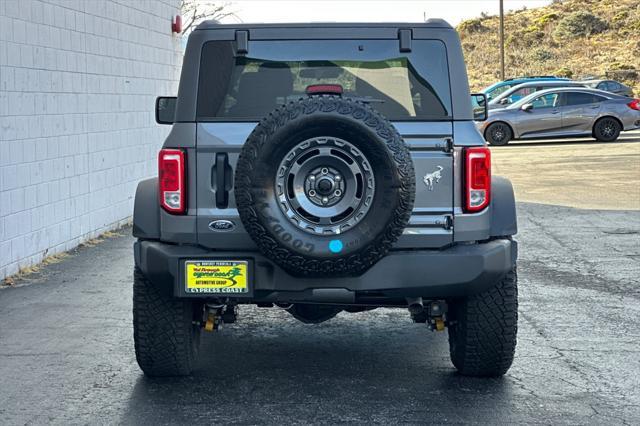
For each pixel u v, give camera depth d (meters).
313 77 6.30
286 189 5.59
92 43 13.02
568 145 29.23
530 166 23.03
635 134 33.16
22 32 10.66
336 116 5.50
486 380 6.64
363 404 6.09
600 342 7.66
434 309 6.35
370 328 8.30
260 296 5.96
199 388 6.45
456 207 6.07
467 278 5.96
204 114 6.14
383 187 5.57
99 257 11.66
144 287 6.34
